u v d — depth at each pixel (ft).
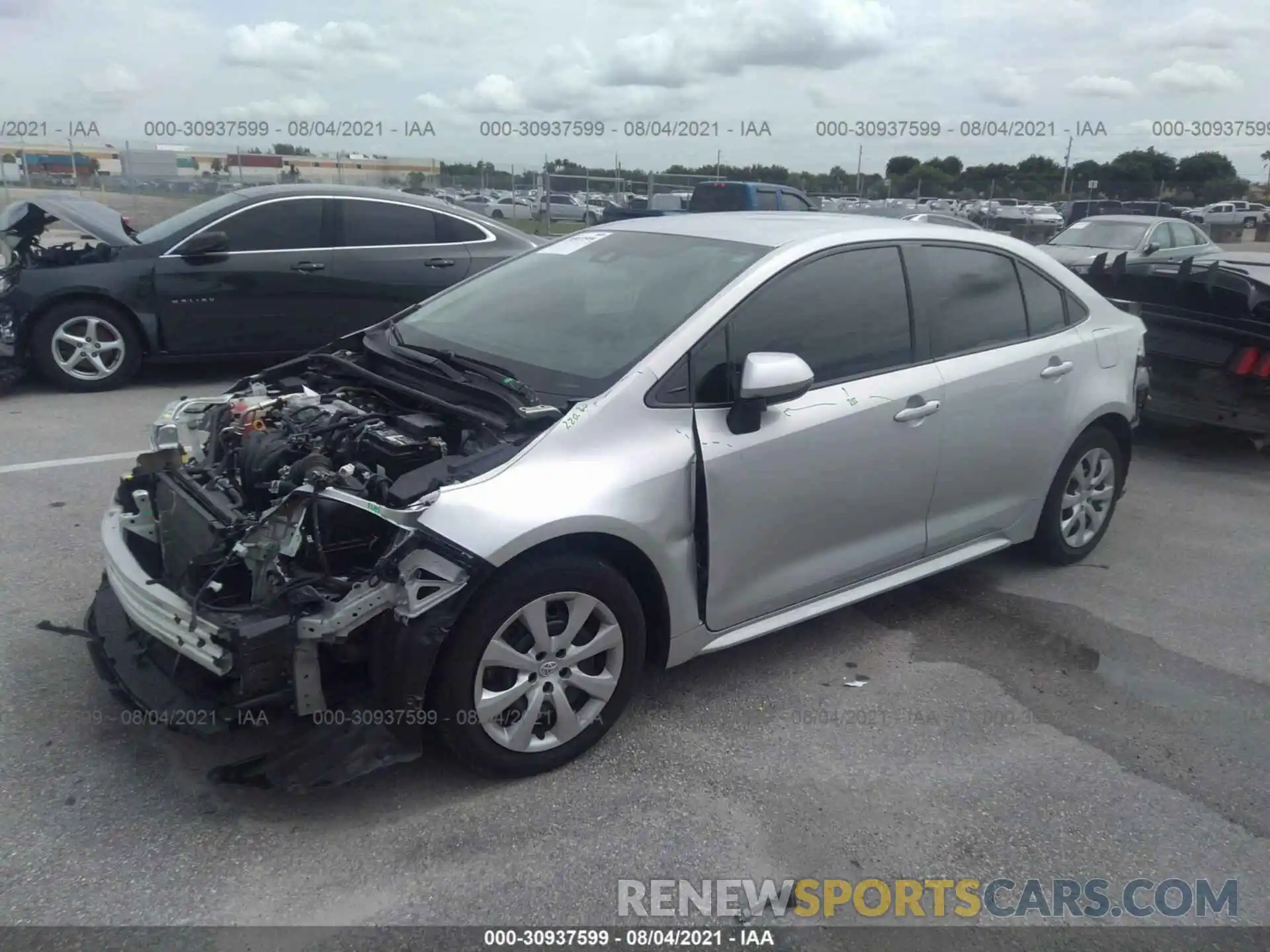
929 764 11.69
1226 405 23.80
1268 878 10.09
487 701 10.43
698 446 11.54
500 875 9.58
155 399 26.37
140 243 27.12
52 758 10.93
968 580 17.01
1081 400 16.39
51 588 14.84
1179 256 50.11
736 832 10.35
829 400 12.80
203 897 9.13
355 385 13.71
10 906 8.91
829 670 13.78
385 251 29.25
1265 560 18.43
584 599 10.84
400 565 9.87
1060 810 10.97
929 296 14.34
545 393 11.56
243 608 9.78
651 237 14.60
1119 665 14.26
